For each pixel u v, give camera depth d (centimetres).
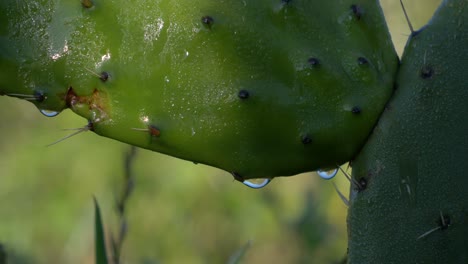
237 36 34
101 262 39
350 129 34
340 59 34
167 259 68
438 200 34
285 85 34
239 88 34
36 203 81
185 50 34
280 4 34
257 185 35
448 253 34
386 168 34
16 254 55
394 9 61
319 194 64
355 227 35
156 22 34
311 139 34
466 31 35
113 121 34
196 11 34
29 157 85
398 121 34
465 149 34
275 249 63
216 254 69
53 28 34
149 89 34
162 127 34
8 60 34
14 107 88
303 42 34
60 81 34
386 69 35
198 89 34
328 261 55
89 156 84
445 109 34
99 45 34
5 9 34
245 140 34
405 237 34
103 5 34
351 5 35
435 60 35
